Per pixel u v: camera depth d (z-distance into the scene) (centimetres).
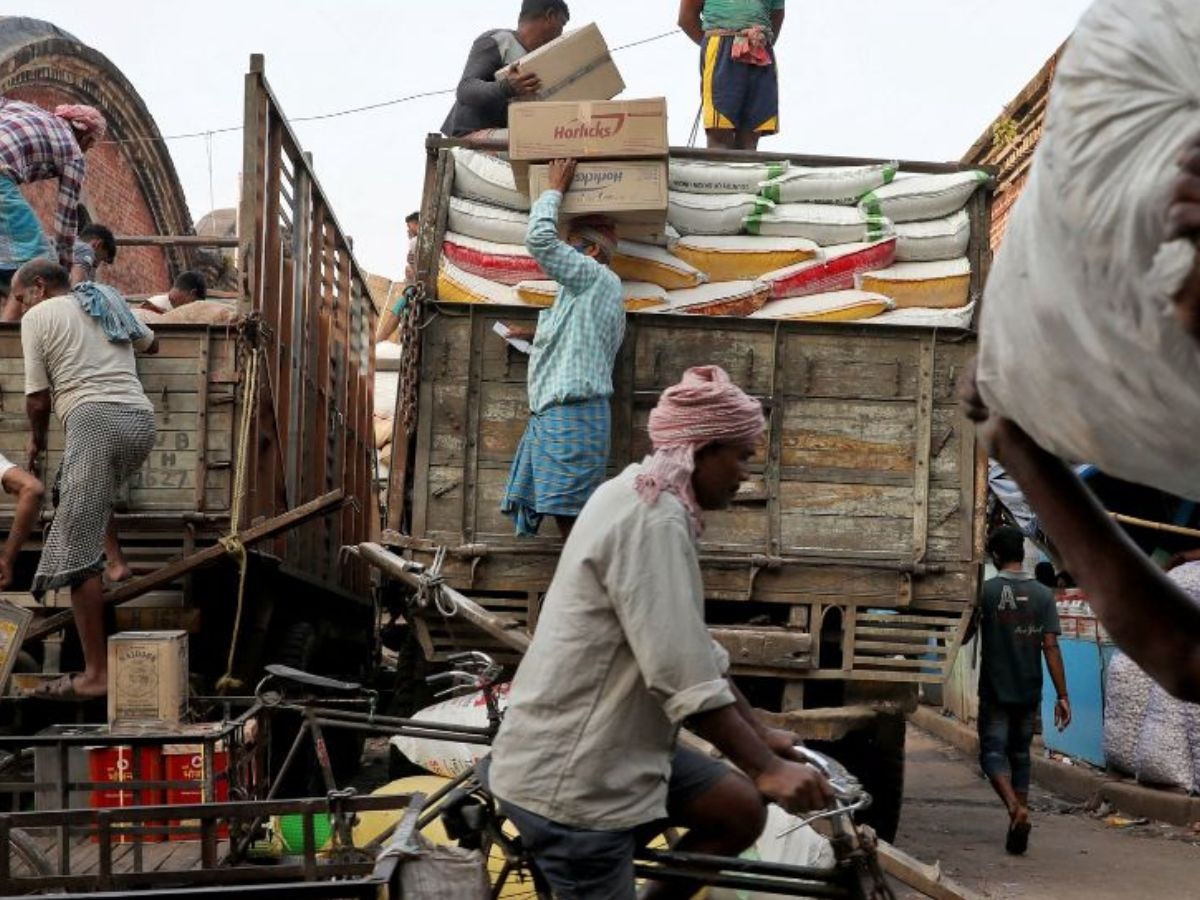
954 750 1190
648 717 305
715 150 721
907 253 699
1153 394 114
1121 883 661
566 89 764
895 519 655
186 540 702
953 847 757
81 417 637
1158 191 108
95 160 1764
